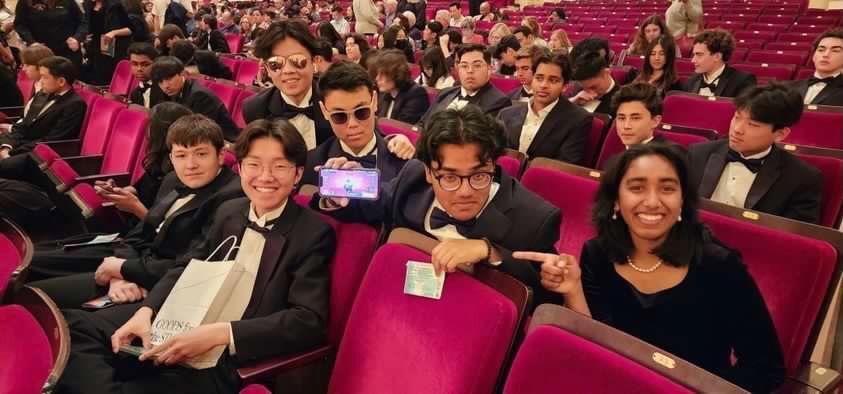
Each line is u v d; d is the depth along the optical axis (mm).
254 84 5270
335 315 1630
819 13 9172
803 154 2383
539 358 1022
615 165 1374
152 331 1569
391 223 1775
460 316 1207
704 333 1349
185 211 2143
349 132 2074
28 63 4770
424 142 1409
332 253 1688
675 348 1363
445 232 1539
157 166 2764
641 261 1403
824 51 3977
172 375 1524
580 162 3033
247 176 1680
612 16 11133
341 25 10844
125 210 2551
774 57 6117
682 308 1345
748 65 5266
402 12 9797
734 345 1350
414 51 7199
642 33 5773
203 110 3789
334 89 2020
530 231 1479
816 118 3072
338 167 1705
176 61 3805
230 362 1578
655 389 877
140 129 3412
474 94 3625
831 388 1314
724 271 1309
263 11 11648
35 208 3137
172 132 2160
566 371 985
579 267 1441
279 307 1632
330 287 1656
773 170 2188
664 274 1373
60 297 2008
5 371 1203
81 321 1721
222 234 1806
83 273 2164
